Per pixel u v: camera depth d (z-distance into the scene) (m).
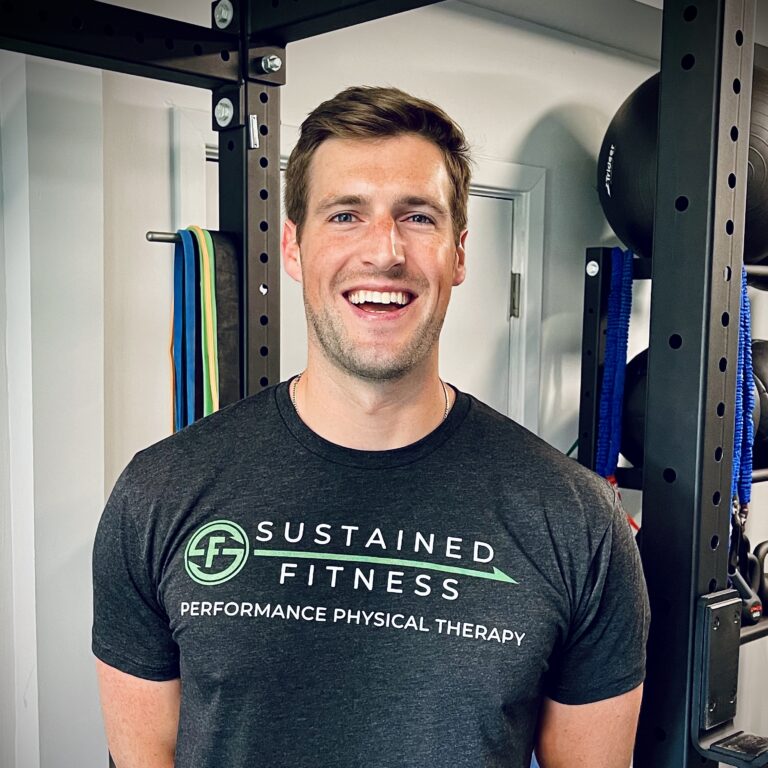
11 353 1.62
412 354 1.01
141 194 1.70
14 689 1.71
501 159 2.23
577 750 1.07
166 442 1.11
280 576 1.01
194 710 1.02
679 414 1.01
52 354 1.58
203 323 1.46
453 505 1.03
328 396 1.05
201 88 1.62
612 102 2.49
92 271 1.61
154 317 1.74
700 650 1.02
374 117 1.02
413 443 1.05
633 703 1.03
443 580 1.00
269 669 0.99
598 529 1.02
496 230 2.27
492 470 1.05
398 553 1.01
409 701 0.97
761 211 1.82
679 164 0.99
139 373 1.73
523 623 0.99
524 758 1.03
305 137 1.07
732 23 0.96
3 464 1.66
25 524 1.62
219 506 1.04
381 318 1.01
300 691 0.98
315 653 0.99
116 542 1.07
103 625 1.10
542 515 1.02
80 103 1.58
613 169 2.04
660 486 1.03
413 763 0.97
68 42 1.26
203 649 1.00
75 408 1.61
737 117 0.98
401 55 2.04
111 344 1.69
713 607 1.02
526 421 2.37
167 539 1.04
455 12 2.12
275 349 1.54
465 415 1.10
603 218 2.50
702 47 0.96
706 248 0.98
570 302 2.45
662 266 1.02
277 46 1.48
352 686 0.98
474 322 2.25
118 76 1.65
